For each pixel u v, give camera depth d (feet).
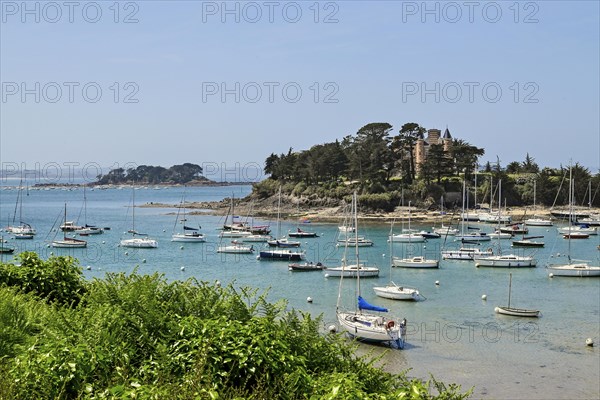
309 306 185.06
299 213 558.56
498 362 126.82
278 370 36.04
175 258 305.32
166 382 33.83
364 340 141.49
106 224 506.07
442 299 196.24
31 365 34.50
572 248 346.74
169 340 38.58
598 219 478.59
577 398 106.42
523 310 171.73
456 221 486.79
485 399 105.81
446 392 39.50
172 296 45.14
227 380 34.09
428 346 139.03
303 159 640.99
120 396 31.09
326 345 41.86
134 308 41.45
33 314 47.34
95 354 35.83
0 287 56.59
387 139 579.07
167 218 563.48
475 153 570.46
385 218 503.20
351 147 613.52
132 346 38.60
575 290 213.87
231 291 46.96
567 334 149.79
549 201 570.05
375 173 559.38
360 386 35.94
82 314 42.24
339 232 435.53
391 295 196.24
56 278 62.90
